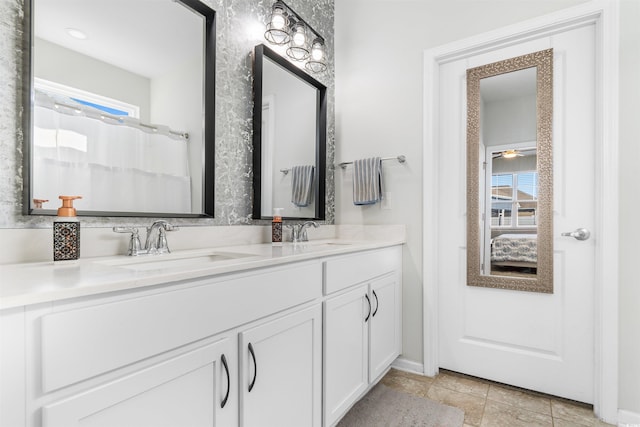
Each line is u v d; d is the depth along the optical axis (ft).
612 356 4.87
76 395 2.00
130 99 3.93
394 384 6.02
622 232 4.85
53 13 3.31
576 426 4.76
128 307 2.25
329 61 7.56
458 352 6.38
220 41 4.98
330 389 4.35
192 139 4.60
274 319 3.51
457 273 6.41
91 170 3.57
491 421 4.87
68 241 3.08
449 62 6.56
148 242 3.83
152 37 4.17
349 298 4.80
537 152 5.68
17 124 3.08
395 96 6.91
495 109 6.10
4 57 3.01
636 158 4.78
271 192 5.85
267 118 5.75
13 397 1.76
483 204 6.16
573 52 5.46
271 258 3.44
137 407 2.32
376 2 7.23
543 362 5.61
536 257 5.68
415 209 6.59
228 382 2.96
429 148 6.44
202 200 4.72
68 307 1.97
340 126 7.64
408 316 6.61
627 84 4.83
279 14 5.43
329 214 7.44
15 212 3.05
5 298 1.70
